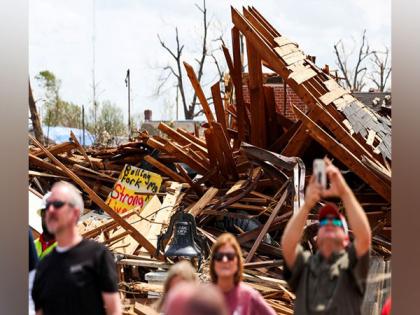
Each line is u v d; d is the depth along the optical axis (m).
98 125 50.22
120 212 12.49
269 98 13.59
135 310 7.94
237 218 10.90
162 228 10.77
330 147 10.70
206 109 14.42
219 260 5.19
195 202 12.30
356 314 5.04
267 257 10.06
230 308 5.17
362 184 11.83
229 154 12.72
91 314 5.18
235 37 13.69
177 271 5.13
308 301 5.08
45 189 14.62
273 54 12.10
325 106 11.60
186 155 13.17
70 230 5.27
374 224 10.93
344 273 5.05
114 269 5.29
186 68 14.20
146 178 12.66
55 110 51.19
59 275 5.19
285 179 10.41
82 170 14.77
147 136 15.33
